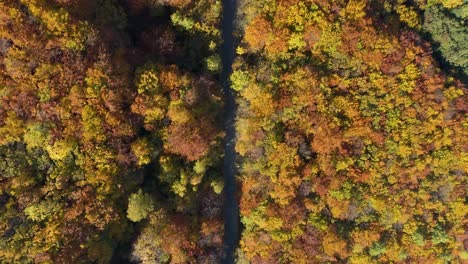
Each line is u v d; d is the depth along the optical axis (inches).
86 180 2049.7
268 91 2284.7
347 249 2373.3
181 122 2175.2
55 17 1883.6
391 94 2295.8
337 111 2287.2
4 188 1964.8
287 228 2363.4
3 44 1870.1
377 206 2346.2
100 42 2021.4
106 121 2018.9
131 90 2106.3
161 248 2236.7
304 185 2336.4
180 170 2274.9
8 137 1935.3
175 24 2301.9
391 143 2314.2
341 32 2223.2
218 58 2347.4
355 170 2308.1
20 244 1978.3
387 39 2235.5
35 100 1919.3
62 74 1929.1
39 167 2012.8
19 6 1859.0
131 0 2224.4
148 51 2260.1
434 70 2342.5
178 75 2186.3
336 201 2322.8
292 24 2261.3
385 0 2353.6
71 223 2031.3
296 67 2311.8
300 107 2287.2
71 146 1990.7
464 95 2372.0
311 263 2379.4
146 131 2190.0
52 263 1990.7
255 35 2279.8
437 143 2336.4
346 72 2283.5
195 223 2349.9
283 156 2305.6
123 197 2165.4
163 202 2290.8
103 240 2140.7
